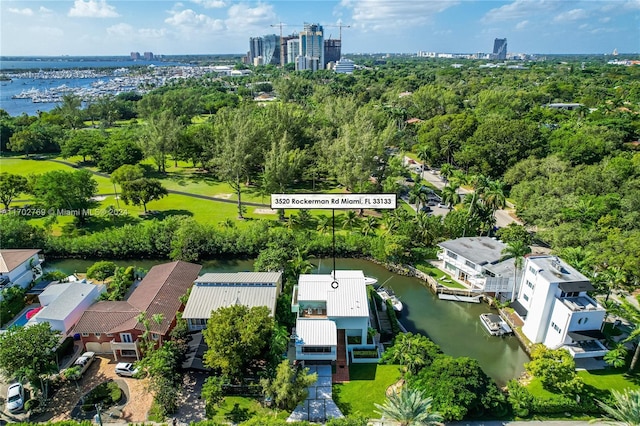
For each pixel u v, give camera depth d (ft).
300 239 254.06
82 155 447.42
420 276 236.02
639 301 172.65
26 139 476.54
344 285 179.83
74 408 140.05
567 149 351.67
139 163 432.25
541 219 260.42
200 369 151.94
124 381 152.25
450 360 147.54
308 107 611.88
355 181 319.68
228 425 128.47
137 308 171.42
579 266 189.37
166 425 129.80
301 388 137.18
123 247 251.19
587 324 163.63
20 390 143.02
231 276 192.44
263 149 364.99
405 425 120.57
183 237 245.45
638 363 161.89
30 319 176.35
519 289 202.39
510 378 161.79
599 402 128.88
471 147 391.86
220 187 380.78
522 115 533.14
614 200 251.39
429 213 312.50
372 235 269.03
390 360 163.43
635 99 621.72
